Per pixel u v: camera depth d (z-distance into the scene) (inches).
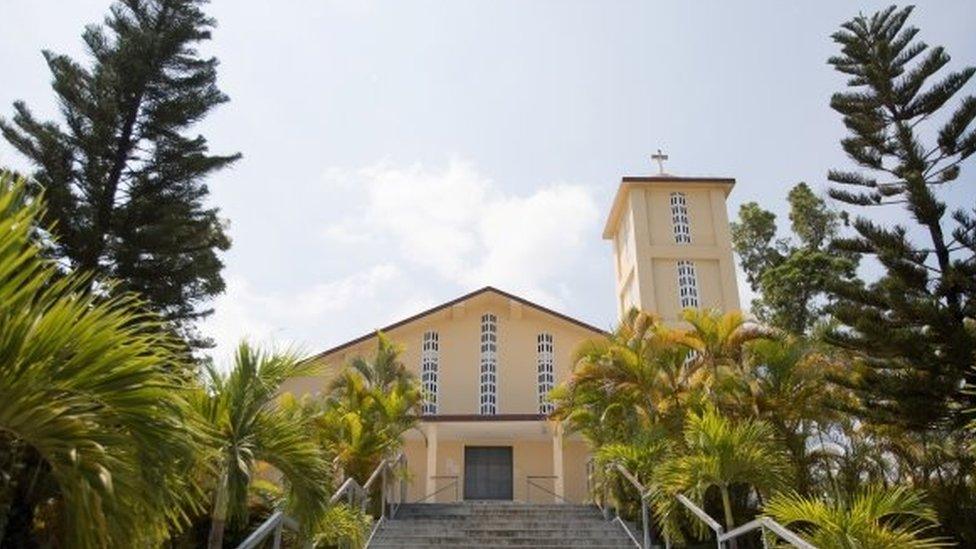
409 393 667.4
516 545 419.5
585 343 567.2
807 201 1128.2
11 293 120.0
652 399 510.0
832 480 411.2
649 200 997.8
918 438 481.4
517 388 888.9
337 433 534.9
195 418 182.7
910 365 456.4
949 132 500.7
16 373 116.9
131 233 500.7
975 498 427.5
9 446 130.0
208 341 550.3
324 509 212.7
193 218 544.4
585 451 808.3
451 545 418.9
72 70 528.1
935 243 490.0
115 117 528.1
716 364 489.4
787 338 478.3
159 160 535.8
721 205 987.9
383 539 433.7
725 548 309.0
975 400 436.5
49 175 493.4
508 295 922.7
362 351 884.6
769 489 338.0
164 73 562.6
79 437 120.4
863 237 496.1
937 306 439.5
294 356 223.9
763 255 1159.0
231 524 315.9
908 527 333.1
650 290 922.1
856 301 475.2
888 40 547.5
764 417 443.8
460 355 909.8
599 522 477.4
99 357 123.5
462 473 805.9
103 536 119.1
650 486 397.4
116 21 582.9
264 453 206.1
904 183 516.1
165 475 131.3
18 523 138.5
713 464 341.1
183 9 579.5
